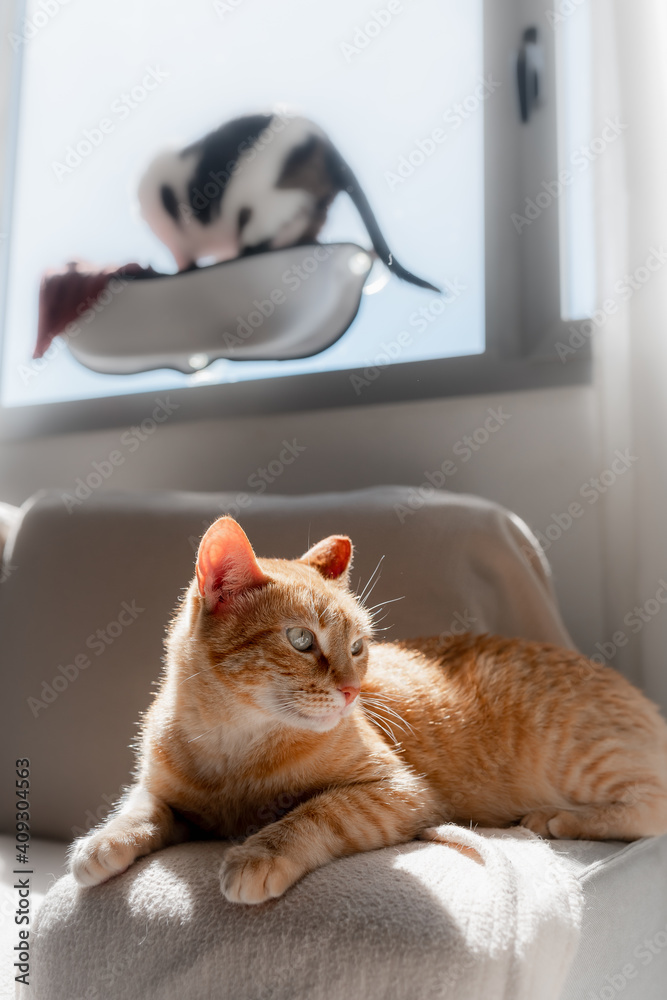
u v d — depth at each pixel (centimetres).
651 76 182
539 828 134
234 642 120
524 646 157
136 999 91
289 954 86
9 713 186
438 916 85
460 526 175
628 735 141
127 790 152
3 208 285
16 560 201
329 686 119
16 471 271
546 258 215
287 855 99
